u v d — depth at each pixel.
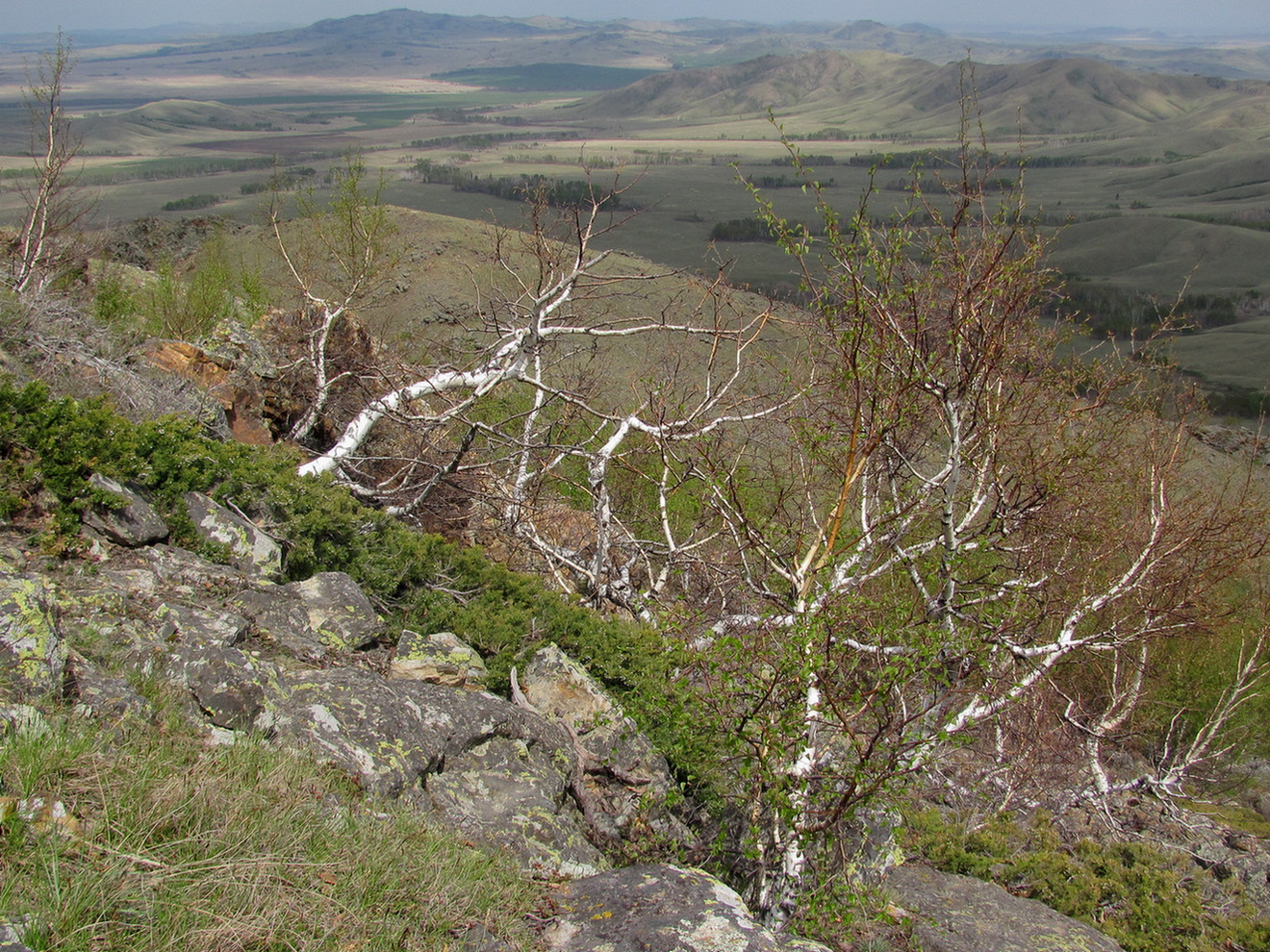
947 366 8.77
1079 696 13.34
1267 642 14.88
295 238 23.36
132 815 4.18
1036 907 7.64
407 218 47.25
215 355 12.76
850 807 6.16
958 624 9.12
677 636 7.77
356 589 7.79
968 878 8.05
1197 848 11.16
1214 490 13.29
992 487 9.64
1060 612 10.96
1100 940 7.24
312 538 8.49
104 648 5.50
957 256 7.90
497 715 6.63
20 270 12.88
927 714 7.76
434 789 5.78
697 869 5.82
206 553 7.56
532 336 11.54
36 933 3.42
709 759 7.59
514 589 9.27
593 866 5.92
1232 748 15.23
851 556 9.05
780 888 6.27
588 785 6.99
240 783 4.68
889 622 7.91
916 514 9.97
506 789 6.17
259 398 13.02
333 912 4.19
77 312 11.84
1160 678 15.24
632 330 11.36
